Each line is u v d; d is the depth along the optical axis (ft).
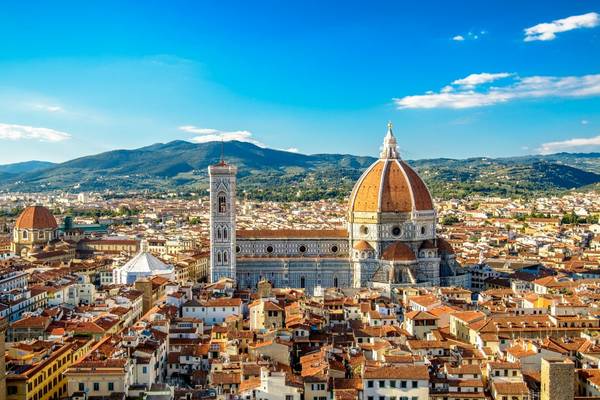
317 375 570.46
